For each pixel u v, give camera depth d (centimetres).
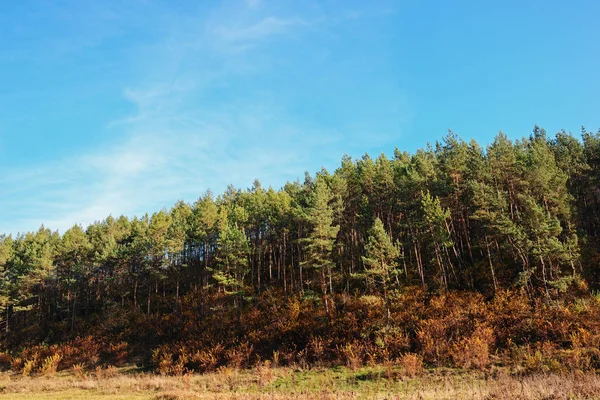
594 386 1405
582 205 4434
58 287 5875
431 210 3716
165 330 4216
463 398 1466
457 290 3522
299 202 5072
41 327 5162
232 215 5425
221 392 2233
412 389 1914
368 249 3444
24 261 5875
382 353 2723
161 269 5178
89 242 6400
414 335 2914
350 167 5412
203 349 3456
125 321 4662
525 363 2202
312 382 2359
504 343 2617
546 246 3134
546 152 4425
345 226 4766
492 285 3438
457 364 2350
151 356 3759
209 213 5116
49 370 3691
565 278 3009
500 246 3722
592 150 4794
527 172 3928
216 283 4969
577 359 2028
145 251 4919
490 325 2803
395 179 4712
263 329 3600
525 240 3272
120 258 5388
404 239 4659
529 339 2588
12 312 5647
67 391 2544
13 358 4234
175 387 2453
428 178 4466
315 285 4188
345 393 1730
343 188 4750
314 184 5122
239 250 4225
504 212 3775
